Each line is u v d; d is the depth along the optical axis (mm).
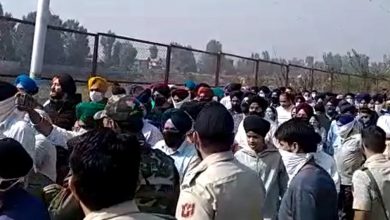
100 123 4273
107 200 2422
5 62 10922
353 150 8125
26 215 3375
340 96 17766
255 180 3811
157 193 3812
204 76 17859
